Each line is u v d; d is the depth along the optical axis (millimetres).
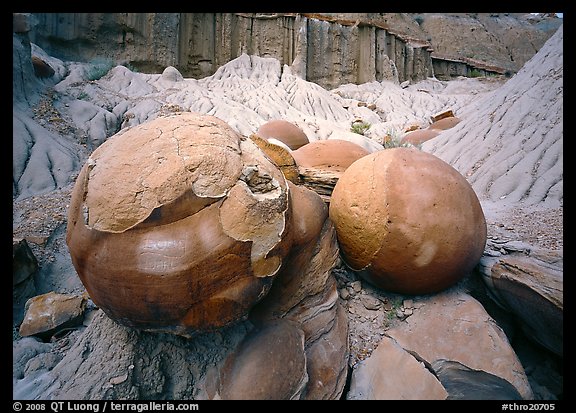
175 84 8195
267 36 11312
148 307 1281
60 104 5227
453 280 1904
